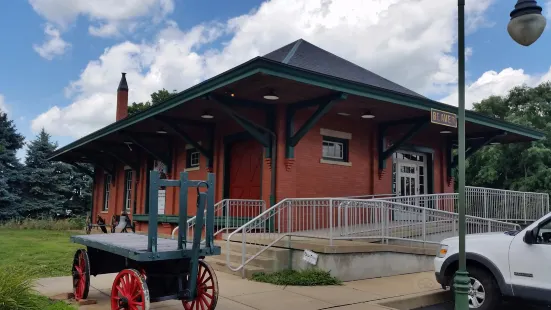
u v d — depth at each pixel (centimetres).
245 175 1366
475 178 2691
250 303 702
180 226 566
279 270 934
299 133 1187
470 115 1352
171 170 1709
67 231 2359
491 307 691
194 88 1068
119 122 1566
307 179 1284
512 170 2562
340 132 1384
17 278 590
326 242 959
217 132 1462
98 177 2605
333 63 1459
